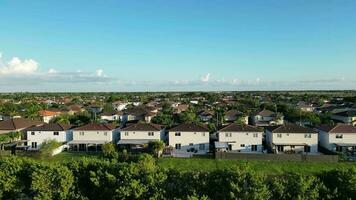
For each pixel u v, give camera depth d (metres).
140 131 75.38
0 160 39.88
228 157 63.59
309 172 54.78
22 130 85.75
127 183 33.41
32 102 188.50
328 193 31.00
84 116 108.00
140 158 55.22
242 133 71.81
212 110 133.50
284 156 62.22
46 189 34.38
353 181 30.97
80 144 74.50
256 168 57.34
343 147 69.75
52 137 77.19
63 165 37.88
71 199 34.75
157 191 32.62
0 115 122.62
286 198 31.06
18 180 36.22
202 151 71.88
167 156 66.31
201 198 29.61
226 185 32.53
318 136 77.69
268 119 112.50
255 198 29.97
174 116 110.25
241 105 159.12
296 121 108.12
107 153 62.25
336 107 134.62
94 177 35.53
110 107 154.12
